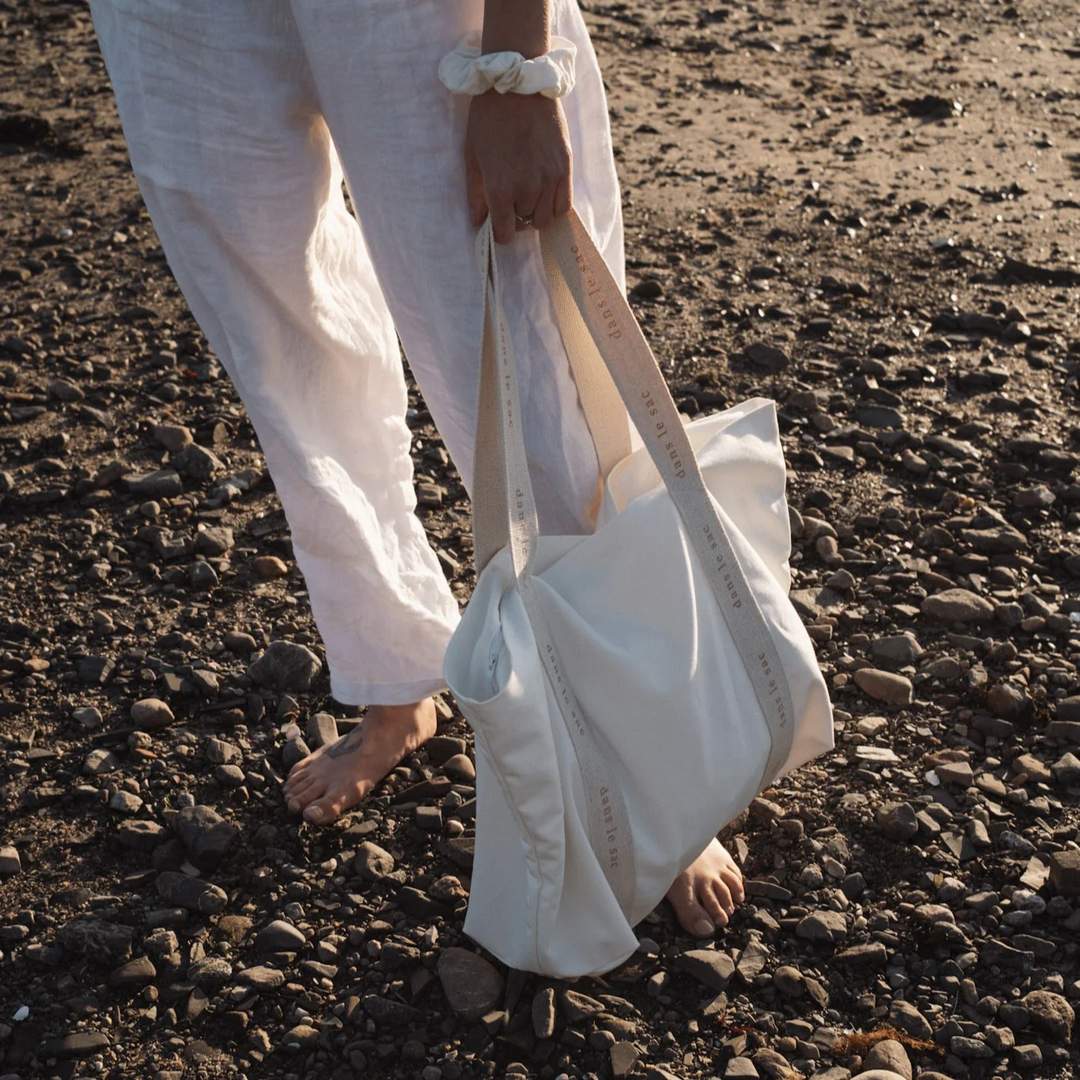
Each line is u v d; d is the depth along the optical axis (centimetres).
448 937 185
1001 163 495
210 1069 167
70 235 429
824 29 673
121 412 330
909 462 300
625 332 159
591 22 665
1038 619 247
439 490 299
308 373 184
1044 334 363
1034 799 207
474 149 148
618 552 161
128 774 216
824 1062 165
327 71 150
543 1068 165
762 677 168
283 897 193
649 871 165
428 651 202
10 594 262
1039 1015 169
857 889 192
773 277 399
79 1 685
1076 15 708
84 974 181
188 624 254
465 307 160
